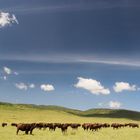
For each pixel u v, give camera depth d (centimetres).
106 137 5072
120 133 6391
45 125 7375
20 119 14500
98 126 7525
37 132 6206
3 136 4878
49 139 4506
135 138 5106
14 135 5156
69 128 8731
